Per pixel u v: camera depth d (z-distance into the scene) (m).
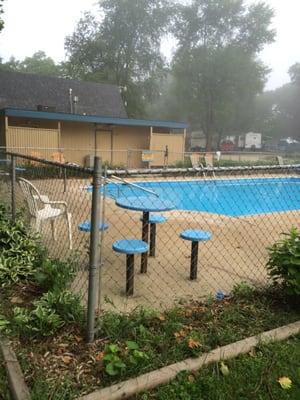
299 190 10.92
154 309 3.13
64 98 22.41
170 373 2.24
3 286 3.42
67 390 2.07
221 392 2.17
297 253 3.13
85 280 3.68
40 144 16.27
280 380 2.29
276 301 3.33
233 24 33.97
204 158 18.05
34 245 4.11
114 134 19.94
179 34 34.66
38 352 2.43
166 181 8.57
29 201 4.95
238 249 5.12
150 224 4.60
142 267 4.07
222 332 2.73
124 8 32.12
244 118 42.41
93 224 2.45
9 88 21.14
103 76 33.25
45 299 2.94
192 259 3.93
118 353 2.38
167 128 21.38
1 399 2.05
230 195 9.96
